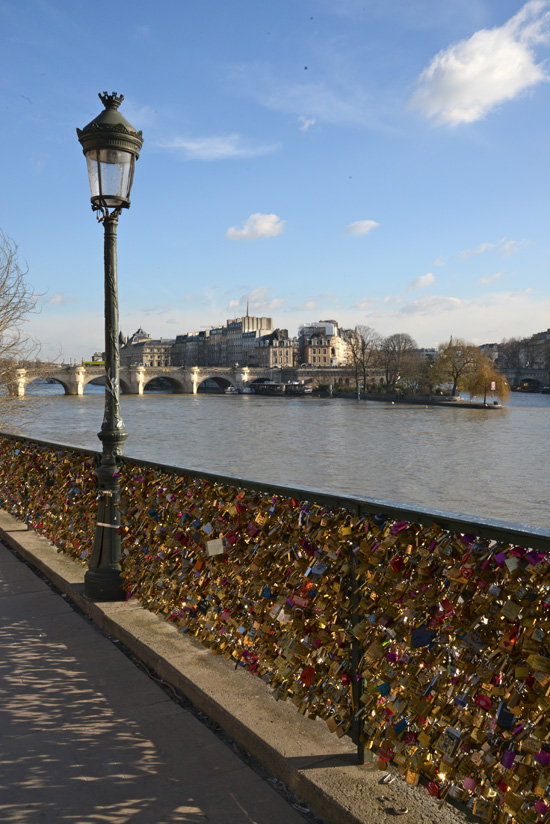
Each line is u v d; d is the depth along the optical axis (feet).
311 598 13.00
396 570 10.77
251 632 15.17
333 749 12.23
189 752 12.97
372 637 11.41
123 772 12.27
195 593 17.74
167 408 407.64
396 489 139.64
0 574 26.43
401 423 306.76
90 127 20.68
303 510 13.51
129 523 21.33
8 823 10.82
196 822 10.85
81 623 20.48
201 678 15.30
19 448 36.47
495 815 9.17
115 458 22.18
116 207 21.45
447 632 9.93
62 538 28.22
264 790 11.73
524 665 8.79
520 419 332.80
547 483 145.48
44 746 13.17
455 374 449.06
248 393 644.27
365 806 10.46
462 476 155.33
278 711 13.71
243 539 15.76
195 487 18.03
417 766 10.33
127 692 15.64
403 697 10.75
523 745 8.66
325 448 206.18
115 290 21.94
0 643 18.79
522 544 8.76
